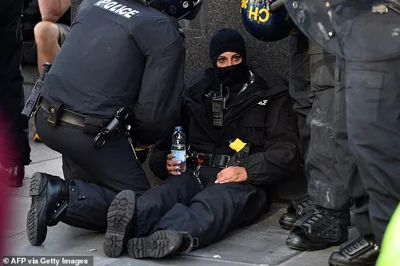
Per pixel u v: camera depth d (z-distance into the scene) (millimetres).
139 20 3801
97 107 3752
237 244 3826
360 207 3271
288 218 4047
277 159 3988
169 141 4328
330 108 3439
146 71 3807
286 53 4391
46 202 3670
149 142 3988
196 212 3742
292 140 4062
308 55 3852
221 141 4242
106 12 3896
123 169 3861
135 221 3621
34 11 6375
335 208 3562
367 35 2902
